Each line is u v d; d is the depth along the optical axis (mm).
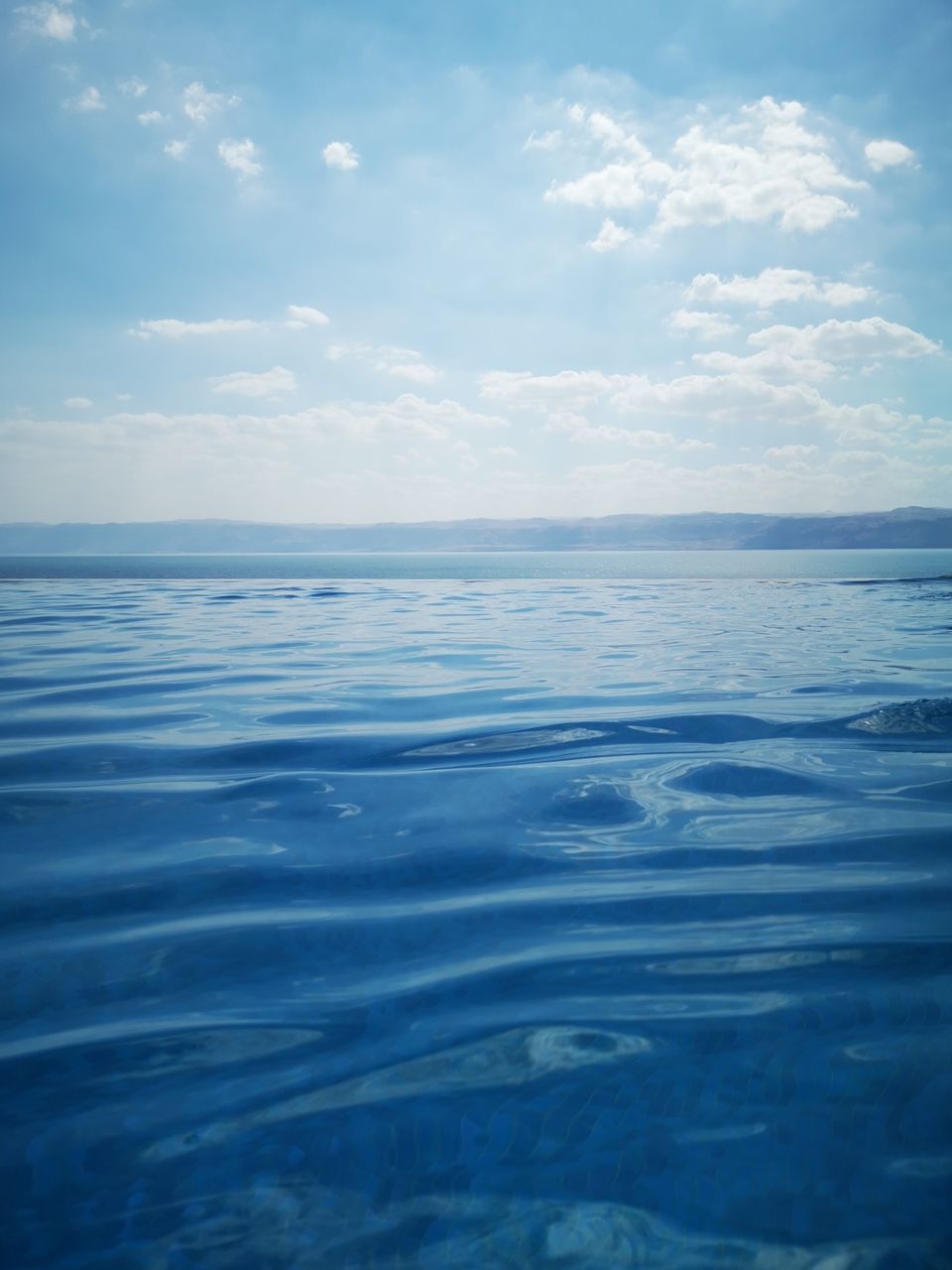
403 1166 958
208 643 5855
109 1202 909
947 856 1951
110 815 2279
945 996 1335
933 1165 945
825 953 1489
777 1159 959
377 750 2896
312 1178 944
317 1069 1159
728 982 1390
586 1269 809
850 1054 1174
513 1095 1089
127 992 1382
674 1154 968
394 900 1749
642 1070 1140
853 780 2555
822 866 1904
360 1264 815
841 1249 828
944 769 2656
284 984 1405
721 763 2736
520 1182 932
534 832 2139
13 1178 951
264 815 2279
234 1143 1007
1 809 2322
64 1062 1185
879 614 8062
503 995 1357
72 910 1704
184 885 1824
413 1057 1183
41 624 7219
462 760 2785
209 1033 1257
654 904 1716
